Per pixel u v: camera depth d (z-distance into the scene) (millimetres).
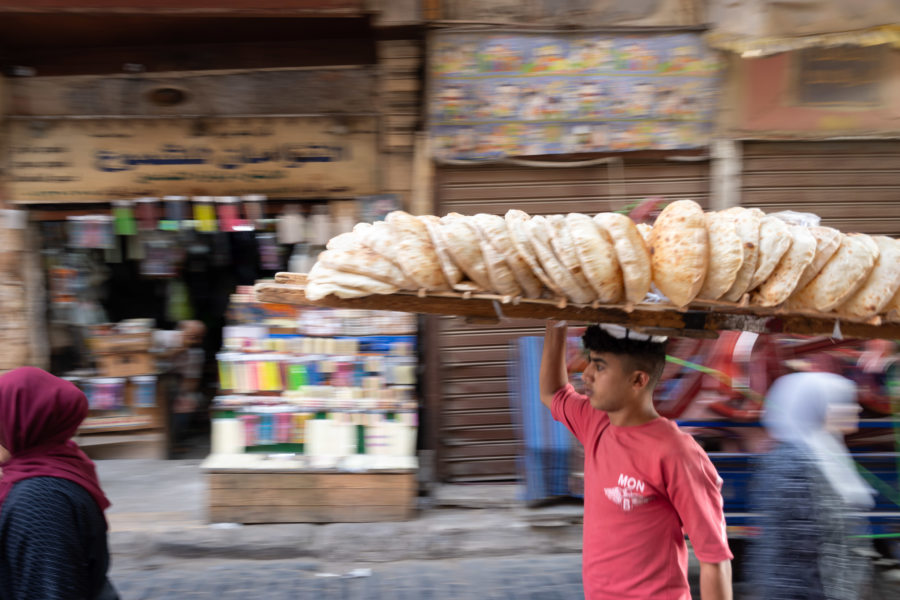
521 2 4723
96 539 1960
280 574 4070
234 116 4965
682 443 1906
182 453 5711
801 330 1803
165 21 4590
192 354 5957
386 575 4086
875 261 1731
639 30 4742
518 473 4895
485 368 4926
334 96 5012
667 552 1927
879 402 3545
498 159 4824
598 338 1980
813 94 4781
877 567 3756
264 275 6055
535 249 1677
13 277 5000
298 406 4633
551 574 4070
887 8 4652
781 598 2422
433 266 1694
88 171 4957
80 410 2012
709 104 4789
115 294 6023
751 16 4699
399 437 4617
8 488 1875
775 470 2553
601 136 4805
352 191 4984
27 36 4758
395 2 4574
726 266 1658
